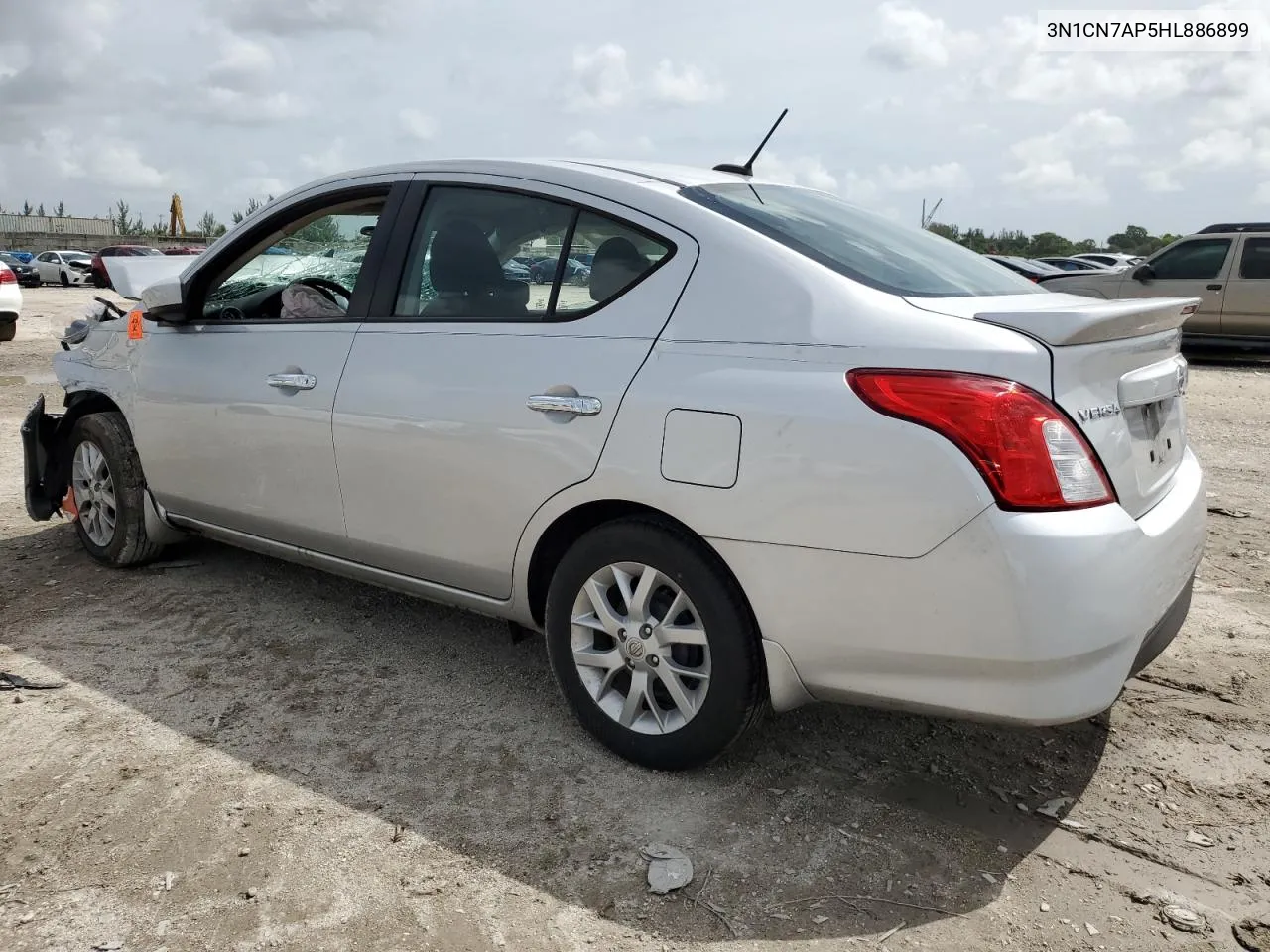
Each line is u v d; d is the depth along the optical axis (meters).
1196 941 2.18
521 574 2.99
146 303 3.91
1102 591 2.21
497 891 2.33
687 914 2.26
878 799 2.72
